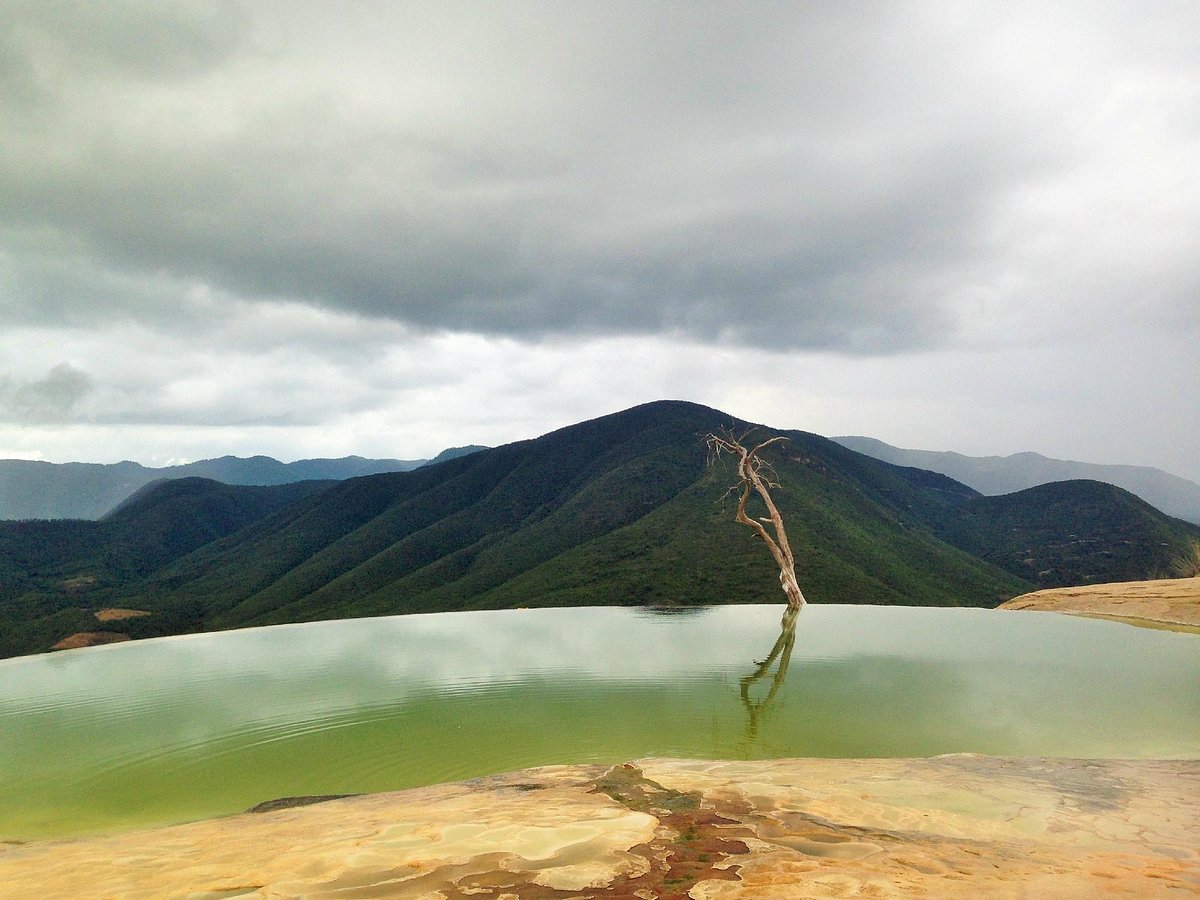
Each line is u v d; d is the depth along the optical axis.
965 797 5.38
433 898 3.55
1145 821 4.85
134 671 13.49
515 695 11.09
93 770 8.34
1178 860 4.05
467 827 4.73
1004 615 18.84
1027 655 13.50
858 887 3.57
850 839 4.39
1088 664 12.55
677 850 4.20
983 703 10.12
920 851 4.18
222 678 12.77
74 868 4.36
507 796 5.78
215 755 8.75
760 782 5.88
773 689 11.15
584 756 8.28
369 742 9.03
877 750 8.27
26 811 7.21
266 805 6.87
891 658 13.35
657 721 9.57
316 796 7.01
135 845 4.90
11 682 12.86
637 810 5.07
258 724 9.96
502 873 3.87
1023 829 4.70
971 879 3.69
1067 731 8.85
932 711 9.77
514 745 8.77
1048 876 3.73
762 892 3.53
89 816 7.08
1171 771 6.18
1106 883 3.62
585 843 4.32
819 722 9.35
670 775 6.28
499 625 18.39
